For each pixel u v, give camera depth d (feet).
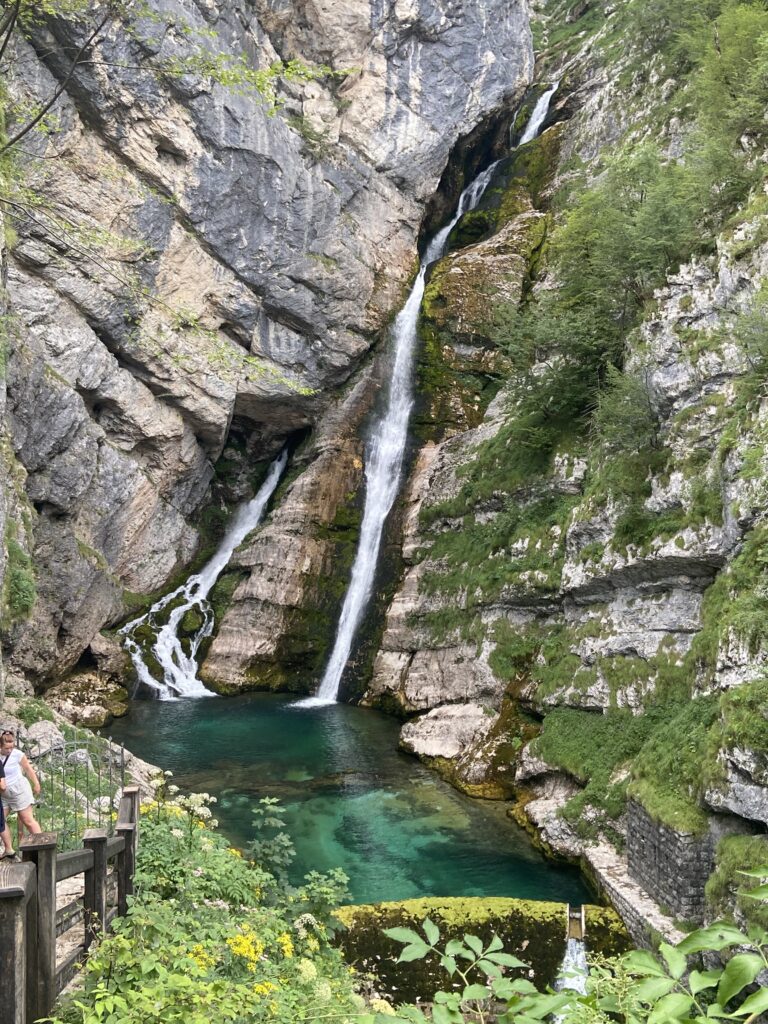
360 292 101.50
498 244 103.71
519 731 57.16
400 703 73.41
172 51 79.25
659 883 36.81
